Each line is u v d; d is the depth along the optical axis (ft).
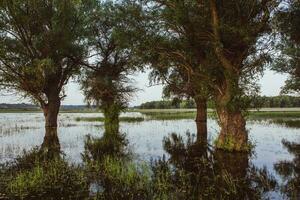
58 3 113.19
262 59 76.59
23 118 242.17
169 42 83.92
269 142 85.81
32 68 109.60
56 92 127.85
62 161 61.31
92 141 92.22
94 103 142.00
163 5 78.74
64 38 114.73
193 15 75.72
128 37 88.12
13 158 66.03
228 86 73.41
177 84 123.65
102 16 129.80
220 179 47.85
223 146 74.43
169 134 109.50
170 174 50.70
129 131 120.67
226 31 71.72
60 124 161.68
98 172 52.26
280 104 367.86
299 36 81.15
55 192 42.39
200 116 138.62
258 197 39.70
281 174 50.80
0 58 108.99
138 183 45.34
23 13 110.11
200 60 82.07
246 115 74.13
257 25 73.05
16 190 43.01
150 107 509.35
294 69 168.25
